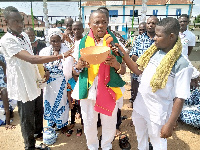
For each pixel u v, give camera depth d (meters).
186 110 3.37
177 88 1.74
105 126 2.47
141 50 3.15
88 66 2.06
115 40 2.21
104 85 2.17
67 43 3.60
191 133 3.30
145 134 2.40
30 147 2.65
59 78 3.04
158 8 26.38
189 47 4.04
